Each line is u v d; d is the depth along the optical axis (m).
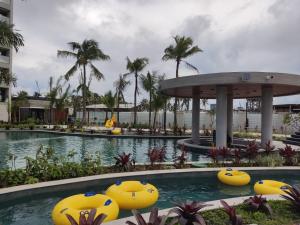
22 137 22.33
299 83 13.45
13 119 32.47
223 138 14.02
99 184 7.89
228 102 18.41
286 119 25.75
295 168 9.77
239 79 12.77
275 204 5.80
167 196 7.68
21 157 13.52
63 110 34.34
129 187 6.67
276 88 15.37
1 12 31.61
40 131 25.27
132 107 39.34
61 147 17.47
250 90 16.55
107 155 14.70
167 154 14.77
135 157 14.05
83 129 26.00
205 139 19.94
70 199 5.48
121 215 6.00
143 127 29.56
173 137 22.09
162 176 8.82
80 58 27.28
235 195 7.81
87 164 8.73
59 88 32.03
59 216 4.88
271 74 12.80
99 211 4.98
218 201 5.88
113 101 30.50
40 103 38.09
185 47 24.91
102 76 28.83
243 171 9.55
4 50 31.38
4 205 6.35
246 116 28.86
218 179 8.98
